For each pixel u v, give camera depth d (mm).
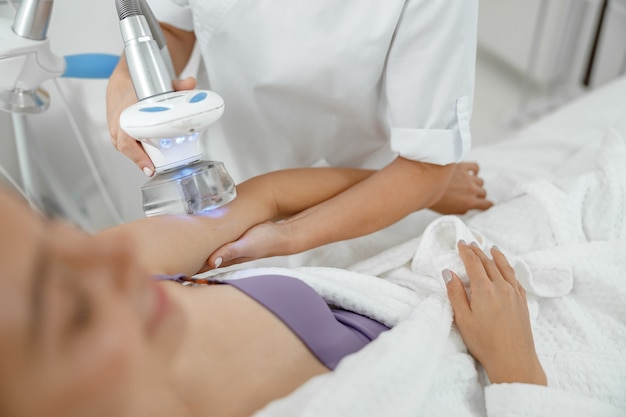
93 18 1062
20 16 698
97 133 1146
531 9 2137
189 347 472
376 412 455
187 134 531
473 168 1036
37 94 784
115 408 275
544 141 1200
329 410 437
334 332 562
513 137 1267
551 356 653
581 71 2047
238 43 769
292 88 795
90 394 263
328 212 718
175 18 872
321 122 867
